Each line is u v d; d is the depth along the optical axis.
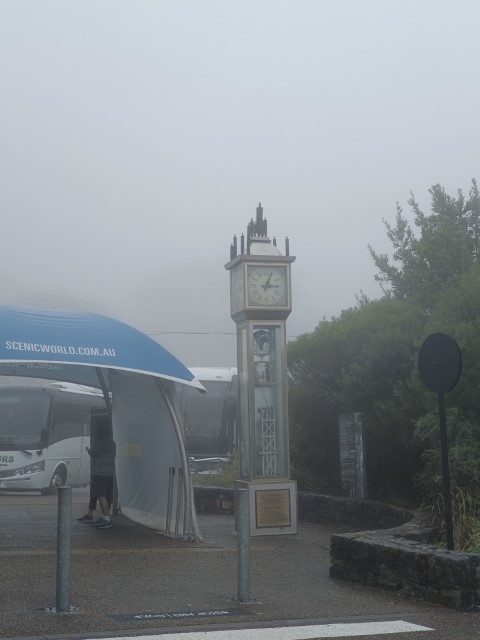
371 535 10.66
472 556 9.16
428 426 14.01
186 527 13.55
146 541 13.45
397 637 7.81
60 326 13.25
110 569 10.83
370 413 16.14
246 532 9.23
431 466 14.24
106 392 16.19
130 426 15.76
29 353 12.54
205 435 29.20
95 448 15.12
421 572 9.38
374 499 16.14
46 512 17.91
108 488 15.28
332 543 10.64
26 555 11.70
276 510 14.25
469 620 8.51
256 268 14.66
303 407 18.27
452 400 13.99
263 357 14.73
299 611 8.80
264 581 10.38
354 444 16.12
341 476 16.73
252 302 14.57
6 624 7.95
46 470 24.38
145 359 13.54
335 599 9.39
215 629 7.96
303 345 18.02
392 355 16.34
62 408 25.47
